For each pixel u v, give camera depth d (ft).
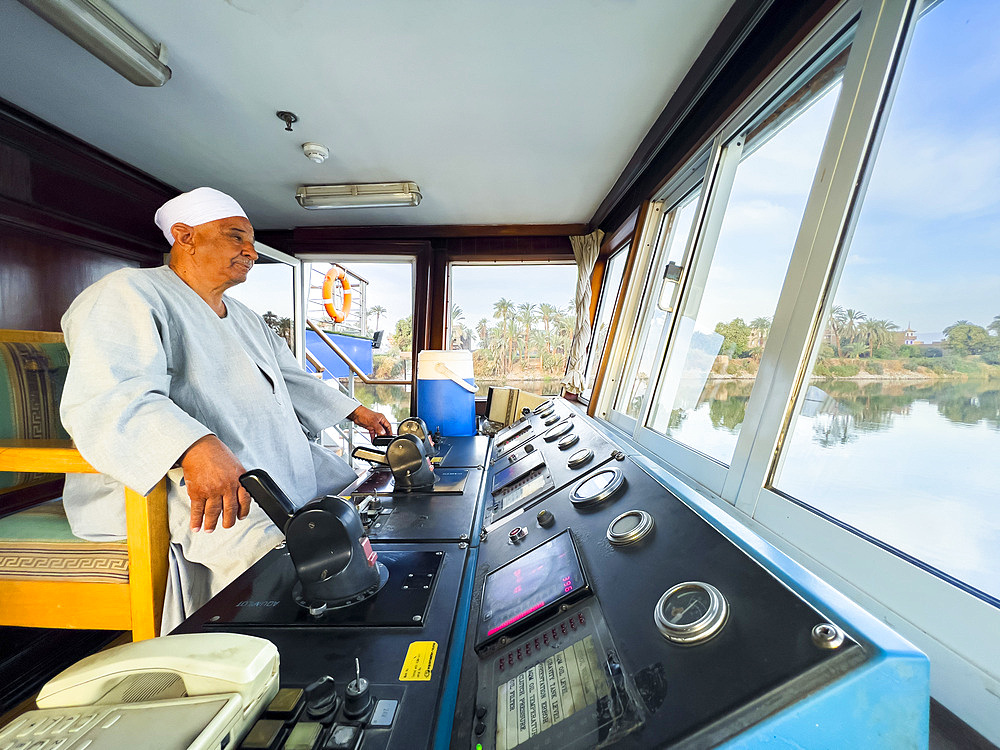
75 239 9.16
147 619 3.67
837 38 3.64
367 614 2.15
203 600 4.08
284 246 13.08
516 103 6.75
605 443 3.81
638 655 1.49
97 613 3.73
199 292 4.67
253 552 3.79
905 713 1.09
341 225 12.77
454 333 13.57
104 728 1.36
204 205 4.47
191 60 5.92
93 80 6.52
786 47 4.08
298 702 1.57
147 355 3.72
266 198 10.94
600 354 10.74
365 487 4.33
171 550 3.84
